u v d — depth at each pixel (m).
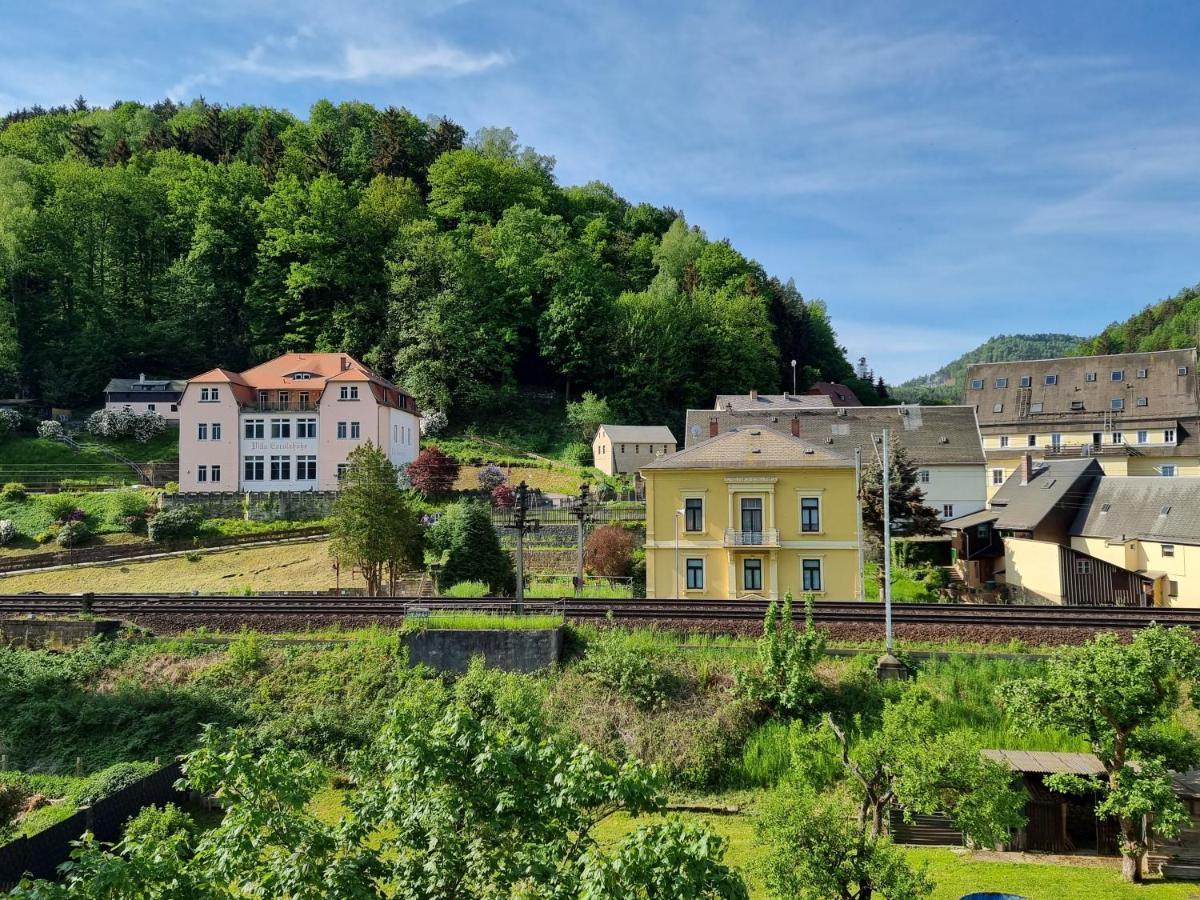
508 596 36.84
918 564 47.69
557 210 122.31
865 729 23.30
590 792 10.15
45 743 25.38
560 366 92.38
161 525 52.53
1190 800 18.47
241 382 63.78
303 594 38.62
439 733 10.76
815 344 125.81
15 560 48.78
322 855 10.05
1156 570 38.75
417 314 84.19
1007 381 78.19
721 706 24.30
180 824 13.34
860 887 13.80
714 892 10.01
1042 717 18.17
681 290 103.75
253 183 97.50
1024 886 17.22
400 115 125.38
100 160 110.75
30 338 82.69
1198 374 72.38
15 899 8.95
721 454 35.69
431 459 60.56
